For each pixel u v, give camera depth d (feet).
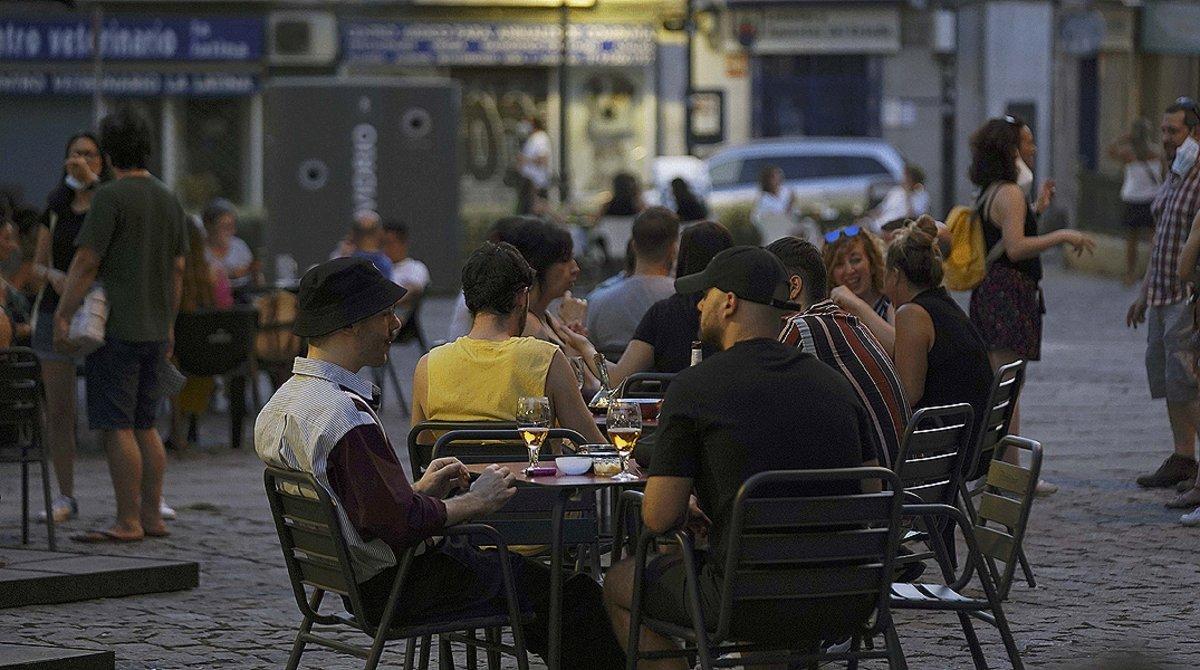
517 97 168.76
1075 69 179.42
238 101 163.84
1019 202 51.75
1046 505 52.60
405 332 78.13
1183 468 54.90
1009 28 177.58
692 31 154.71
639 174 169.99
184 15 161.89
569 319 44.78
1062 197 179.01
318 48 164.25
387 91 126.72
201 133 163.53
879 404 34.63
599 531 38.63
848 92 179.73
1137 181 133.90
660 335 41.78
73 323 46.50
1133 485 55.88
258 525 51.11
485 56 166.71
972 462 37.76
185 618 39.63
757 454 26.50
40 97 159.94
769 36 176.65
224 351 64.44
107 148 48.06
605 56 167.43
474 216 165.07
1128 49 181.47
